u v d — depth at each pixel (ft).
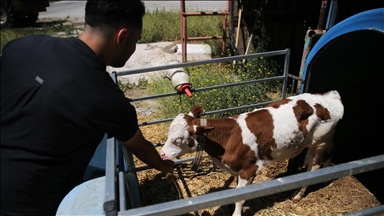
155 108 16.89
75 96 4.75
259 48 20.35
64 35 35.70
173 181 11.34
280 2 21.88
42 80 4.74
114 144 5.88
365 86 11.44
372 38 9.12
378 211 5.87
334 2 13.73
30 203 5.31
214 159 9.55
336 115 9.53
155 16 36.81
